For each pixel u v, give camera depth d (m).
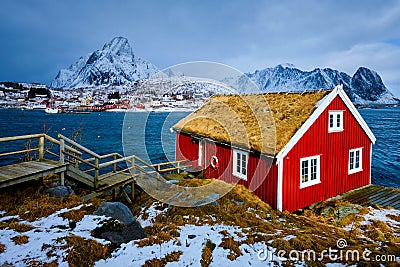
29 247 4.05
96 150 25.00
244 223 6.17
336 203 9.51
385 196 10.38
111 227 4.68
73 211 5.70
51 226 4.91
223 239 4.98
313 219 8.23
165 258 4.14
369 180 12.12
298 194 9.20
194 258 4.23
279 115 10.40
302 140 9.25
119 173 8.46
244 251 4.64
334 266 4.33
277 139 8.94
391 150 29.53
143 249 4.38
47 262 3.69
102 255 4.06
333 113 10.35
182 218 6.11
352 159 11.34
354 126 11.23
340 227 7.48
